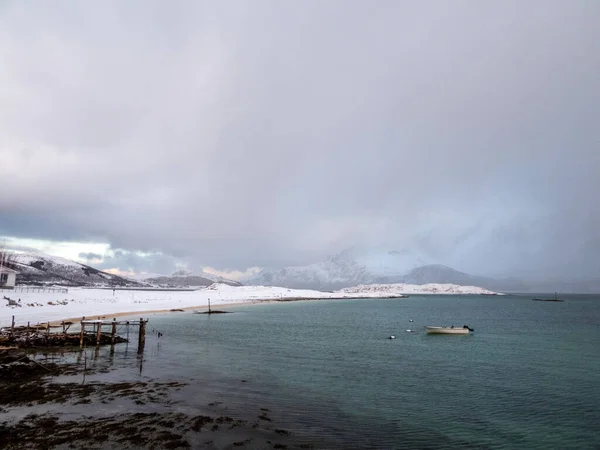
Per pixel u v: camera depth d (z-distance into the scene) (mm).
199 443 14656
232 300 142375
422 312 113375
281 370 29047
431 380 27219
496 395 23594
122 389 21828
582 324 75625
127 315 69938
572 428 18266
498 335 56031
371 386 25109
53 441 14352
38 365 27125
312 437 16094
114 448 13891
